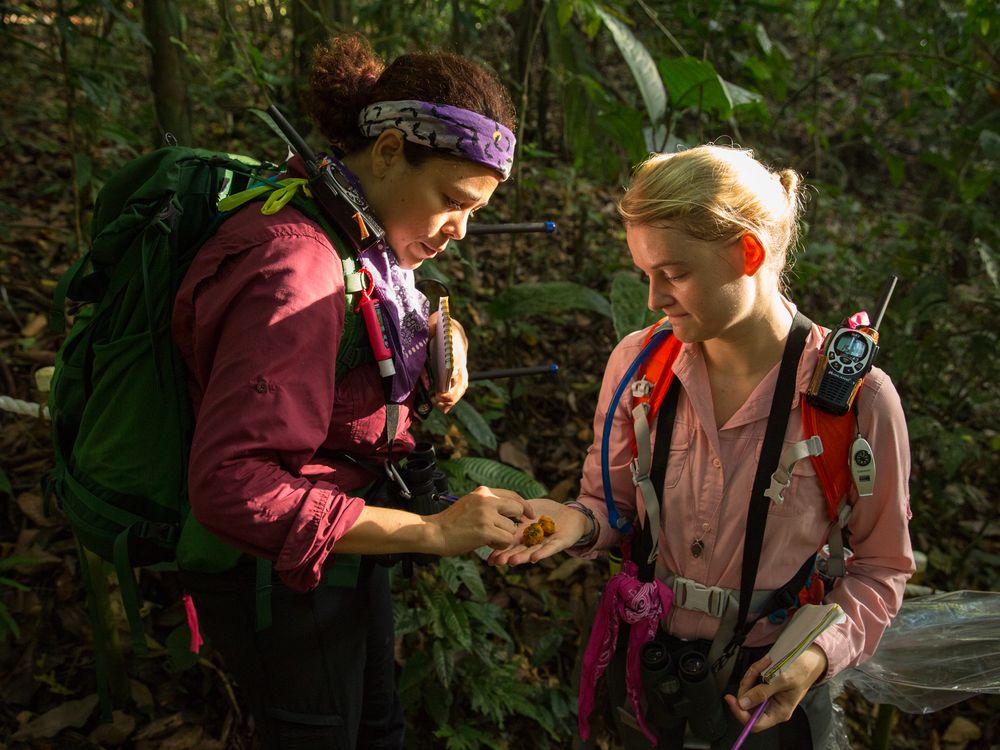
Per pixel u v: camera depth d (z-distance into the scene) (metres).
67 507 1.40
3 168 3.88
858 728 2.61
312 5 3.32
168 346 1.28
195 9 5.26
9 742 1.92
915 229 4.33
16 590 2.22
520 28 4.60
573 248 4.23
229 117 4.27
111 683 2.02
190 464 1.17
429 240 1.39
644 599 1.34
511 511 1.30
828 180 6.20
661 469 1.34
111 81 3.17
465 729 2.09
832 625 1.22
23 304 3.12
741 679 1.32
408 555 1.55
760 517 1.26
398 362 1.38
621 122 2.97
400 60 1.30
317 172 1.29
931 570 3.10
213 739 2.03
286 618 1.42
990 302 3.16
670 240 1.12
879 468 1.24
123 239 1.29
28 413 2.10
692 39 3.97
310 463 1.39
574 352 3.70
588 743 1.68
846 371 1.19
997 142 3.15
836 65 3.71
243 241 1.22
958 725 2.63
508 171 1.34
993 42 3.88
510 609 2.59
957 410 3.41
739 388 1.29
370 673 1.76
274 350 1.16
